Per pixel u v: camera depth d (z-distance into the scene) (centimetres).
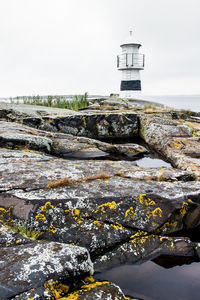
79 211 370
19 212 360
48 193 395
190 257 338
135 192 411
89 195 394
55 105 1847
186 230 404
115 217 374
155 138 984
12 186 411
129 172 512
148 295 273
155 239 359
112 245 344
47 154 725
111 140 1145
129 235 359
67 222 356
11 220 349
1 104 1466
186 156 759
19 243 289
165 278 300
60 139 905
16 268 244
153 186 443
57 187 421
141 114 1229
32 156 608
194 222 406
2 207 370
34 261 254
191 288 285
